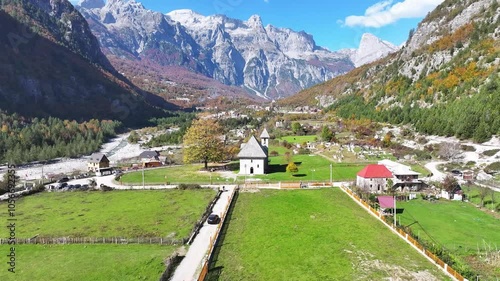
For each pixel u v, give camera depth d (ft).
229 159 497.46
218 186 326.44
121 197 298.15
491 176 367.45
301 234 208.74
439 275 161.99
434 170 404.57
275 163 458.50
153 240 198.29
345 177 366.43
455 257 179.73
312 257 179.22
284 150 563.48
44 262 175.42
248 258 178.91
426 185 321.73
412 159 472.85
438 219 241.35
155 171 423.64
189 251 186.29
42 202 286.66
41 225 228.43
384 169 319.06
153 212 251.80
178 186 322.96
